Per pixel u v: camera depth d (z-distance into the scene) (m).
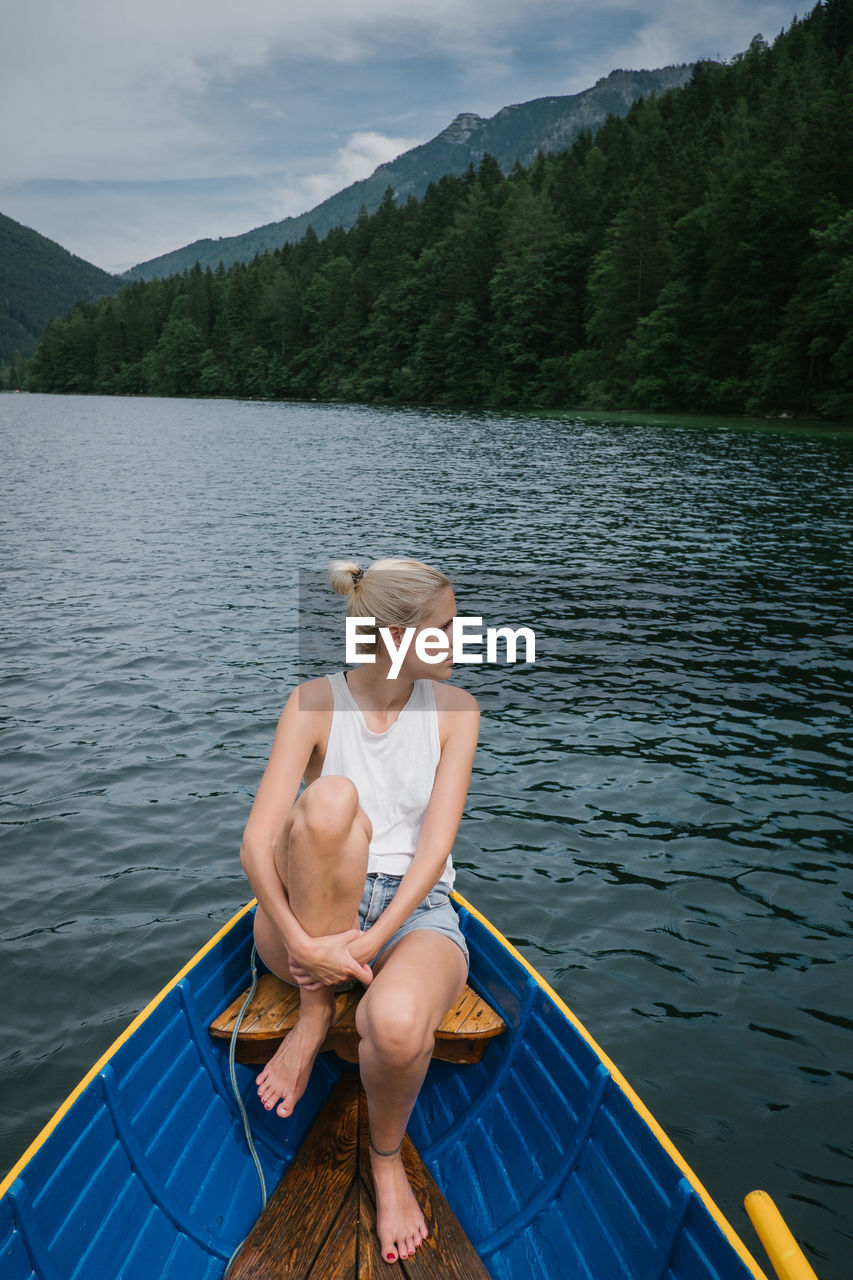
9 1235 1.75
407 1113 2.10
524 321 78.94
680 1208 1.90
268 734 6.74
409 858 2.47
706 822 5.49
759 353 54.41
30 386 163.12
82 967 4.03
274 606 10.84
